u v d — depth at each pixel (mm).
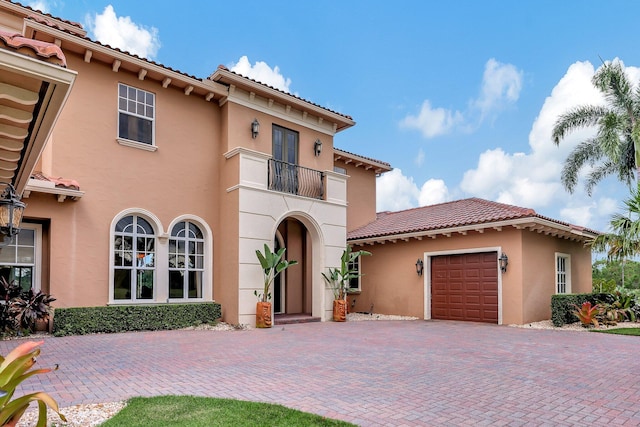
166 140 12875
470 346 9219
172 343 9312
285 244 16188
